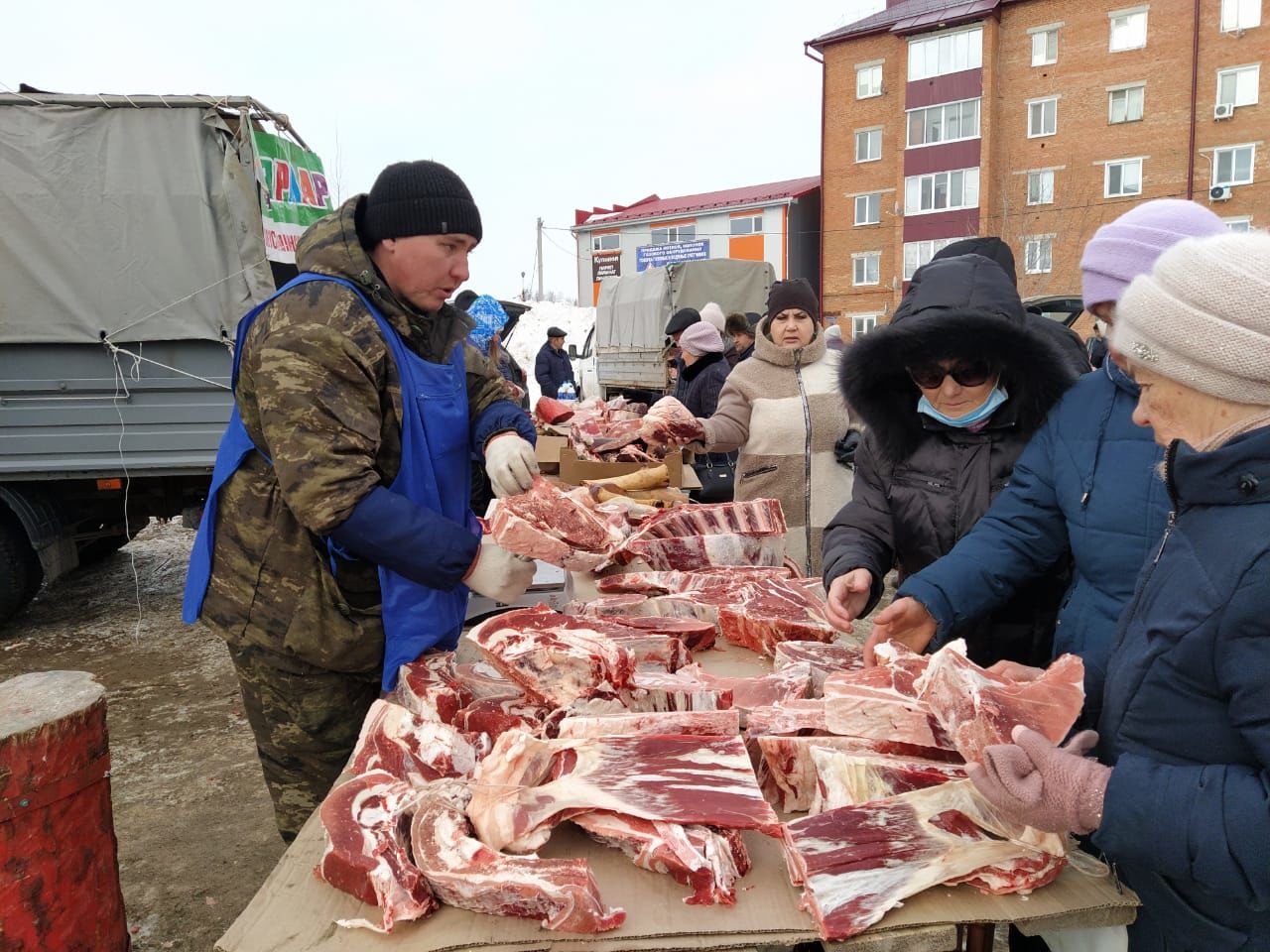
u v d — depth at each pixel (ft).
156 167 19.43
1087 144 88.63
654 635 6.91
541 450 16.28
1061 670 4.86
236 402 7.42
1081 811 4.02
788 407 14.07
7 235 19.06
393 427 7.30
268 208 20.59
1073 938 4.99
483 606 10.61
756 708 5.91
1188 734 4.18
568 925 4.14
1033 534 6.57
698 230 123.03
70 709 7.42
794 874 4.53
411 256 7.17
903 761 5.11
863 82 100.12
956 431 7.83
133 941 10.48
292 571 7.28
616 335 58.90
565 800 4.66
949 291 7.23
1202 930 4.32
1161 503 5.53
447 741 5.43
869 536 8.05
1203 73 82.53
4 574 20.44
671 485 14.78
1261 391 3.78
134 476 20.26
